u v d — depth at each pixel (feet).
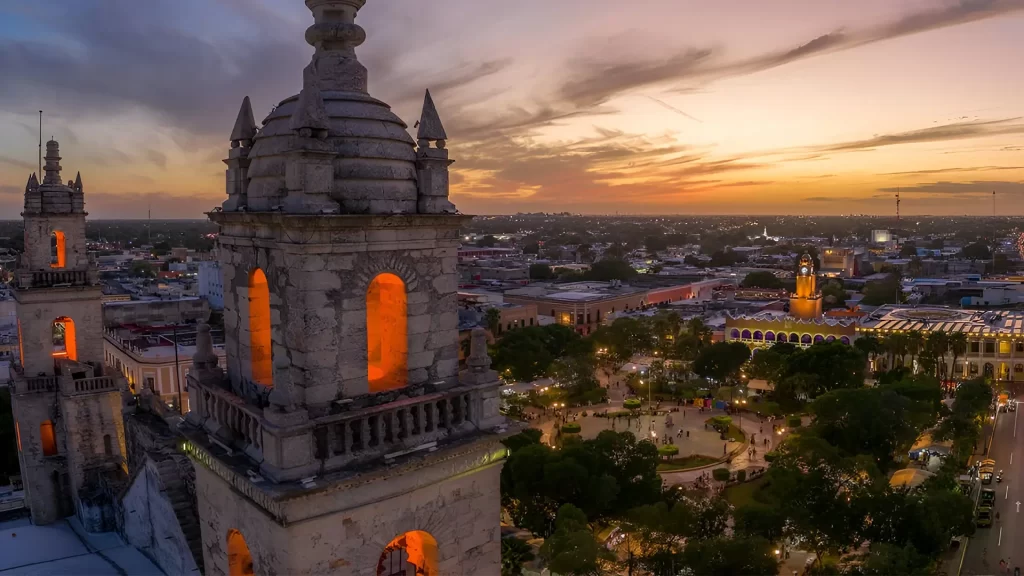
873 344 370.53
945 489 193.67
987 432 301.43
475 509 64.59
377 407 57.31
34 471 154.51
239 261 63.67
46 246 157.89
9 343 366.84
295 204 54.95
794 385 320.50
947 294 604.49
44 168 160.15
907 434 243.40
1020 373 393.91
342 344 57.26
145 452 104.06
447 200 63.52
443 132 62.80
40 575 104.01
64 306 157.17
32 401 154.20
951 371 393.50
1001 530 205.16
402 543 67.56
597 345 396.37
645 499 191.52
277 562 54.54
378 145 59.16
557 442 271.90
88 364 158.10
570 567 135.33
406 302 61.36
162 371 289.33
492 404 65.51
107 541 123.24
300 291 55.01
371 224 57.41
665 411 328.29
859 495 177.17
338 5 60.90
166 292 529.86
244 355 63.98
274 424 52.75
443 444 61.00
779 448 242.17
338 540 55.57
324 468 54.80
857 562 167.73
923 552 170.81
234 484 59.16
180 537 91.30
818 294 472.03
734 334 426.10
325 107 57.88
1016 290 576.61
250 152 62.23
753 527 175.22
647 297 570.87
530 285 643.04
